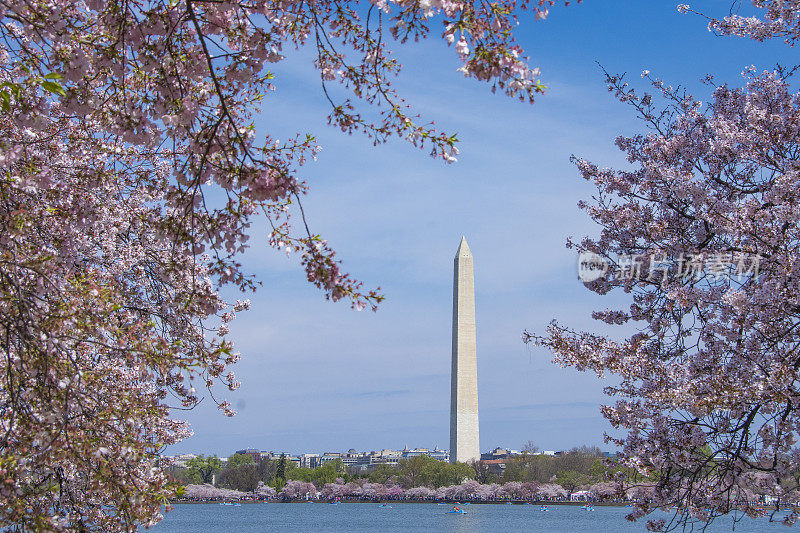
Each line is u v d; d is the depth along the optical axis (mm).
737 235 13047
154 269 12945
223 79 8898
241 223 8695
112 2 8430
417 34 8070
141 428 9969
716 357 13438
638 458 13000
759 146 14320
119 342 8055
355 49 8898
